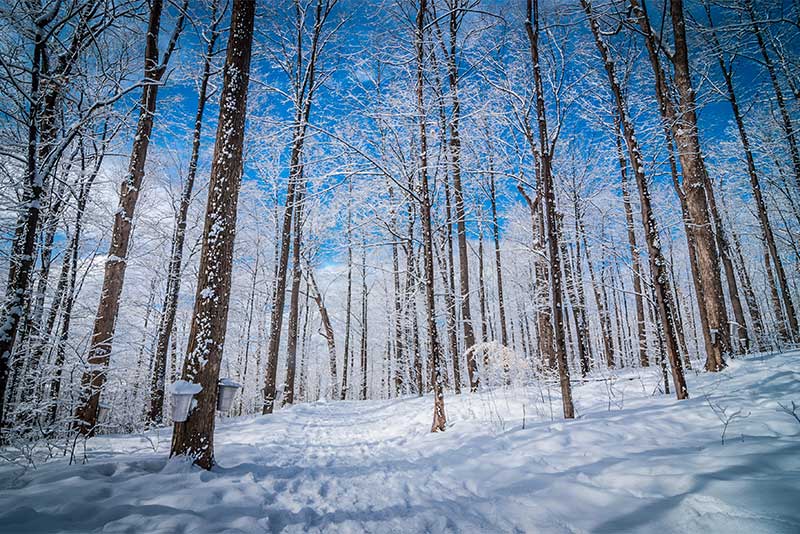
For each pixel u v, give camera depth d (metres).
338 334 32.38
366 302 26.73
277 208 16.55
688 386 7.00
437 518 3.07
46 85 4.71
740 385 6.21
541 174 7.53
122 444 6.21
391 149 8.57
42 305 6.78
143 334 13.38
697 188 8.70
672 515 2.53
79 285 9.29
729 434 4.05
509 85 8.46
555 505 3.02
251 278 18.77
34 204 4.37
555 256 6.20
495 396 8.89
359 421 10.17
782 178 13.92
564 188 13.92
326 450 6.27
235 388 5.29
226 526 2.78
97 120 5.79
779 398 5.04
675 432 4.45
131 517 2.73
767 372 6.68
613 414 5.62
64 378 5.78
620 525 2.57
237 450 5.49
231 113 4.98
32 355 5.72
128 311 14.55
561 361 6.03
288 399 13.41
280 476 4.38
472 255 23.69
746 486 2.60
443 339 18.41
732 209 17.53
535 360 10.08
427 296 7.30
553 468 3.88
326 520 3.10
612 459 3.79
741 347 11.08
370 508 3.39
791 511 2.23
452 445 5.64
